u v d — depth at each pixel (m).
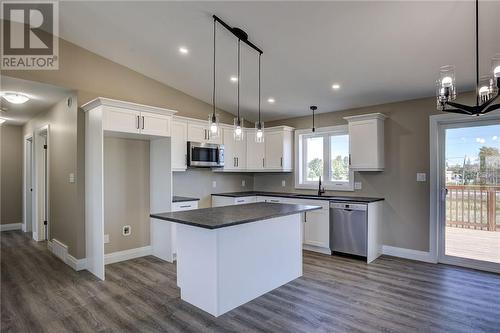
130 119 3.74
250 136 5.79
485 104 2.02
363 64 3.53
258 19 2.91
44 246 4.95
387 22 2.72
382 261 4.18
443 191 4.13
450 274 3.64
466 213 3.98
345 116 5.02
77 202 3.84
